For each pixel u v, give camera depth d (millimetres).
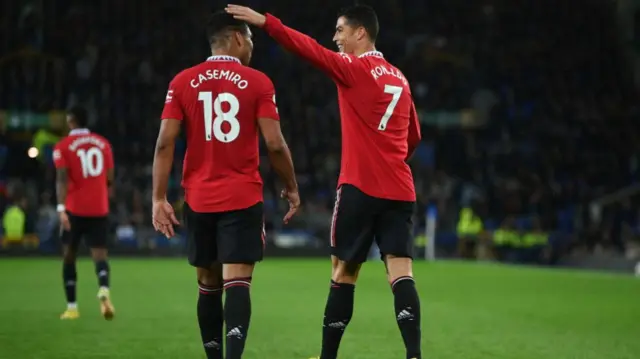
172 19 128250
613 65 131500
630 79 129375
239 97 19234
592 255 94188
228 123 19219
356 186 20375
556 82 129875
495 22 136375
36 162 102812
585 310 39844
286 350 26672
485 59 131875
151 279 57438
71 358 24844
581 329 32594
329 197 103875
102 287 34156
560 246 98500
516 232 98188
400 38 131750
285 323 33875
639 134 120562
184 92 19359
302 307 40344
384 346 27438
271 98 19359
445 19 136500
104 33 125125
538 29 135625
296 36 19578
